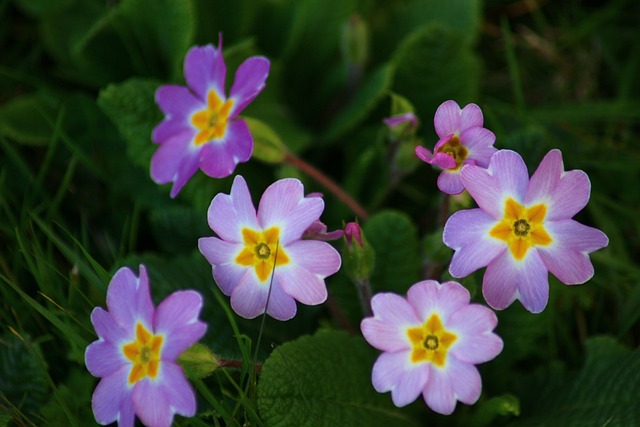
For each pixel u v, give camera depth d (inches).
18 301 16.9
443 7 19.4
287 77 19.7
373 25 19.9
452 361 14.2
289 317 14.3
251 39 18.2
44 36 19.8
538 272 14.1
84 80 19.6
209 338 16.2
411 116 16.5
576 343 17.6
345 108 19.0
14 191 18.8
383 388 14.2
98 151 19.0
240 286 14.5
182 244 17.5
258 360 16.3
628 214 18.4
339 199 18.2
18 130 18.7
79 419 16.1
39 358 15.8
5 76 20.1
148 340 14.1
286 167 17.2
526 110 19.3
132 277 14.3
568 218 14.2
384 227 16.7
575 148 18.9
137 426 16.1
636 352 15.8
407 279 16.7
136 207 17.6
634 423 15.2
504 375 16.7
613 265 17.3
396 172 17.6
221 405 15.4
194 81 16.1
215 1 18.9
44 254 17.5
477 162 14.3
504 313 16.6
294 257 14.3
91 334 16.2
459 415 16.5
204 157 15.6
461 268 14.1
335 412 15.4
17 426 16.0
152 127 17.8
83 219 17.7
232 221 14.5
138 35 19.0
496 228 14.1
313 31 19.4
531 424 16.0
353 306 17.0
